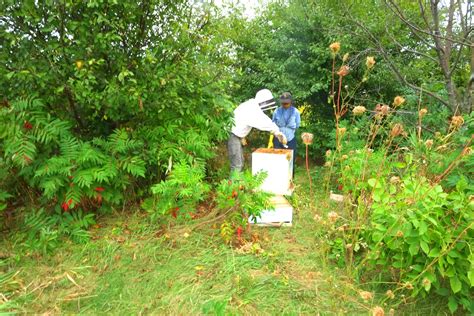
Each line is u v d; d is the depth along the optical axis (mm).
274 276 2725
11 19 3021
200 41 3613
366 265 2793
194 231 3342
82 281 2656
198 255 2975
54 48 3072
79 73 3104
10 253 2924
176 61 3494
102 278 2688
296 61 6016
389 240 2373
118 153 3514
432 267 2240
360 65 5695
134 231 3305
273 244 3242
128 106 3391
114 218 3586
